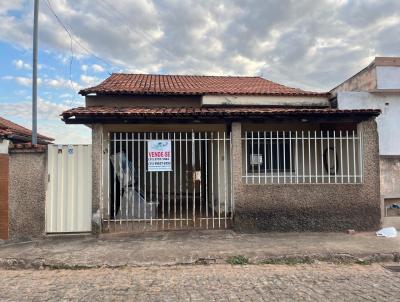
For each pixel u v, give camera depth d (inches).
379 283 211.5
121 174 363.9
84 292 199.8
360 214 332.2
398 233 323.0
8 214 312.5
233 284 210.4
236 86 489.4
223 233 323.0
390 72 375.9
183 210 437.1
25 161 317.4
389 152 376.2
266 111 326.3
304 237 308.0
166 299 187.6
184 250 269.6
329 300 183.9
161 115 320.5
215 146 417.1
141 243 291.3
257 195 327.6
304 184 330.3
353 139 345.4
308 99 426.3
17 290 204.8
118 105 414.0
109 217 340.8
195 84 497.4
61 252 269.3
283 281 215.2
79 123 325.4
